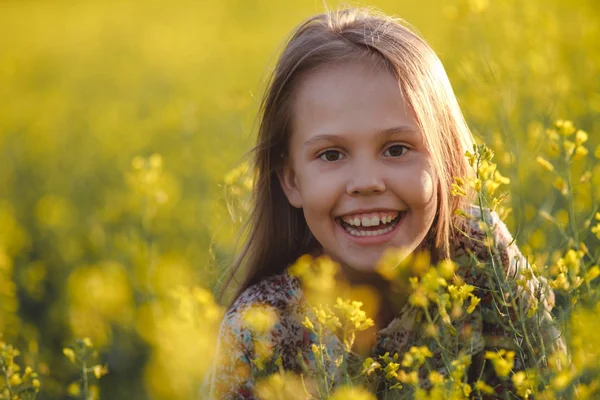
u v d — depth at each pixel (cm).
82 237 449
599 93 426
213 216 397
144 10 1859
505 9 455
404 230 198
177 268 321
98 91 1081
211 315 233
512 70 409
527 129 363
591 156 336
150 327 297
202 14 1678
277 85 210
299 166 206
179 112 679
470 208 221
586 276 173
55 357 347
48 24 1791
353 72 197
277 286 221
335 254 206
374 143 194
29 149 702
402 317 215
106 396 317
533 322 192
